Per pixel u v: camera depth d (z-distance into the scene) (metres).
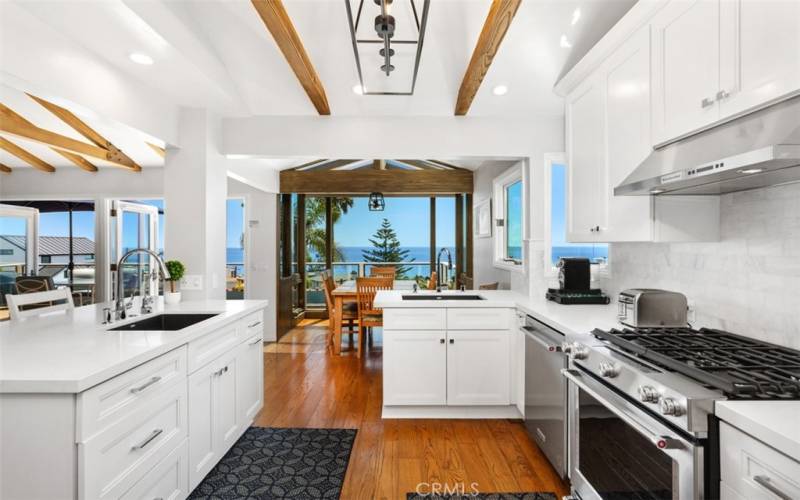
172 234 2.89
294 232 6.74
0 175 4.95
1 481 1.22
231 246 6.67
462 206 6.26
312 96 2.78
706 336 1.65
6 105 3.08
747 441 0.94
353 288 4.84
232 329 2.34
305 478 2.09
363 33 2.37
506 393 2.80
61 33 1.89
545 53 2.53
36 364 1.34
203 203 2.90
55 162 4.80
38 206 5.68
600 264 2.96
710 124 1.41
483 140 3.20
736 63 1.29
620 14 2.20
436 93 2.93
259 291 5.25
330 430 2.63
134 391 1.46
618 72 1.99
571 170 2.52
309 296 7.30
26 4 1.66
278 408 3.01
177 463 1.75
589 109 2.29
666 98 1.64
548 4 2.16
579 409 1.76
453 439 2.52
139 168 4.86
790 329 1.46
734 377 1.11
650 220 1.78
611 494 1.50
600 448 1.58
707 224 1.80
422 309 2.79
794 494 0.81
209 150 2.96
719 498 1.03
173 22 2.05
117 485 1.37
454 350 2.79
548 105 3.06
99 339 1.70
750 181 1.43
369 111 3.13
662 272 2.21
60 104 2.00
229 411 2.30
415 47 2.49
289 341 5.25
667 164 1.56
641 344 1.52
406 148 3.19
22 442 1.22
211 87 2.56
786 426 0.87
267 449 2.38
